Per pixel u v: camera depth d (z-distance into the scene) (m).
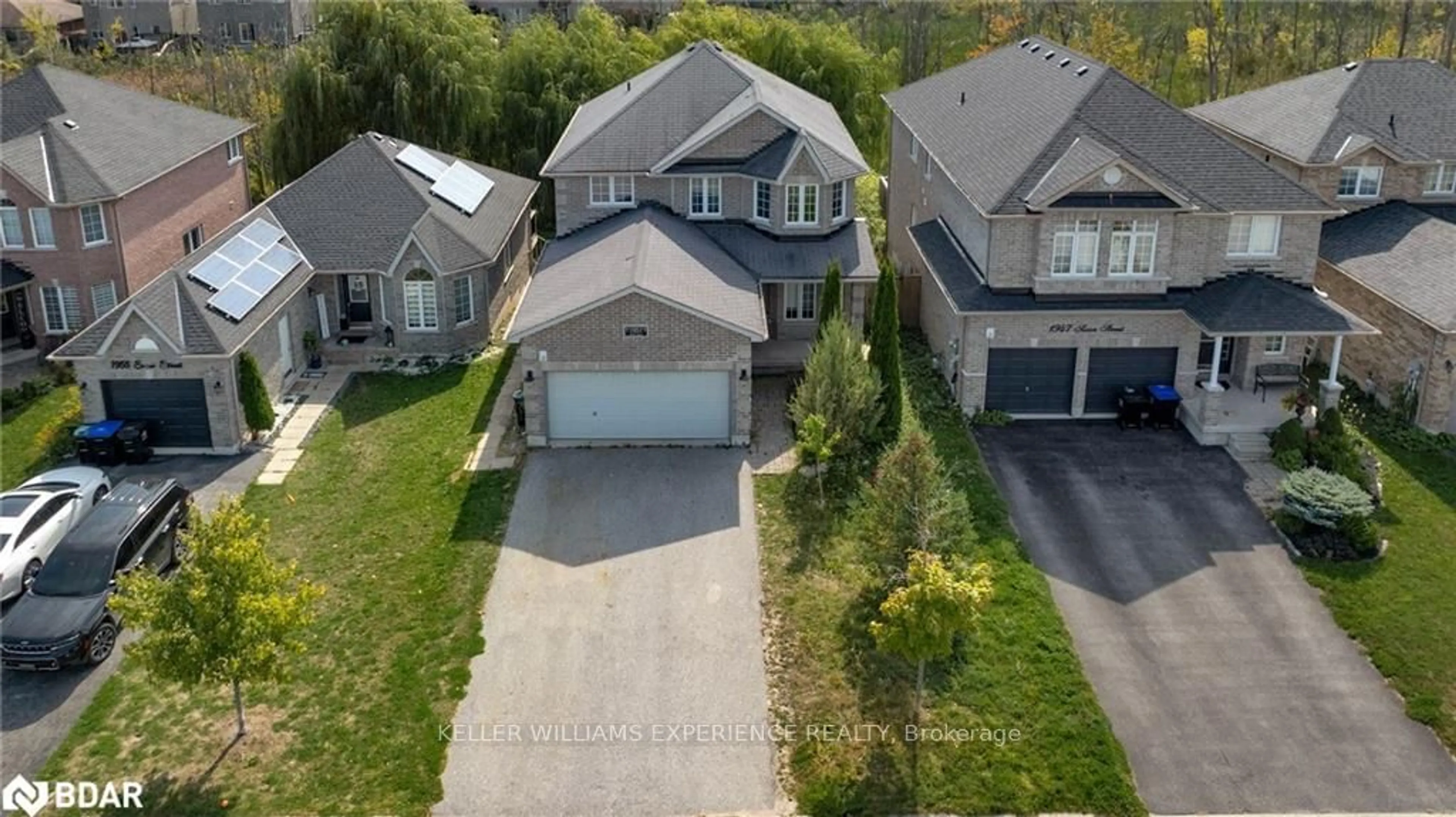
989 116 41.31
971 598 21.33
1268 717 23.34
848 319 39.28
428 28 54.47
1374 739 22.78
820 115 46.53
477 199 44.31
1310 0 77.44
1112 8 81.19
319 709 23.52
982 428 35.19
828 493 31.19
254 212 41.16
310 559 28.66
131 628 21.38
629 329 32.94
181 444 34.12
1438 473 32.31
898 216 49.78
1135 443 34.28
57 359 32.75
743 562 28.28
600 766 21.94
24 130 40.69
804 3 91.38
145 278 41.84
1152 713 23.44
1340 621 26.16
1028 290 34.66
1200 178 34.66
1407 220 39.53
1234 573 27.98
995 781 21.61
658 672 24.44
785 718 23.14
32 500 28.48
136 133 43.34
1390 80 43.00
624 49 58.44
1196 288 35.03
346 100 53.47
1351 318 33.31
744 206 40.56
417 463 33.28
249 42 91.31
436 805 21.09
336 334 41.31
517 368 39.84
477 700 23.67
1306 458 32.66
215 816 20.81
